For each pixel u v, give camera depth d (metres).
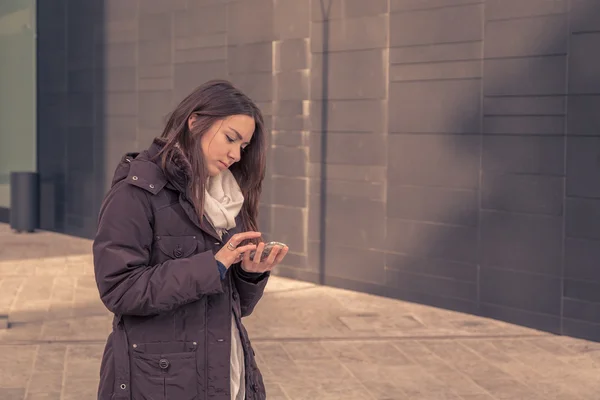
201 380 2.63
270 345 7.03
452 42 8.22
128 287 2.53
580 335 7.38
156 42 11.96
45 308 8.34
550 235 7.53
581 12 7.18
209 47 11.03
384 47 8.88
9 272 10.41
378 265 9.14
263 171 2.78
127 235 2.57
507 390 5.91
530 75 7.59
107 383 2.65
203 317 2.65
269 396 5.68
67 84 13.88
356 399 5.65
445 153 8.38
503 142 7.85
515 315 7.86
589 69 7.16
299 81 9.83
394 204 8.91
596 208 7.19
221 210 2.66
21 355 6.58
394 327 7.74
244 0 10.43
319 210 9.73
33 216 14.30
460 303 8.35
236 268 2.80
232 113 2.59
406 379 6.14
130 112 12.59
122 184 2.61
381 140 8.99
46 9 14.28
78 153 13.71
